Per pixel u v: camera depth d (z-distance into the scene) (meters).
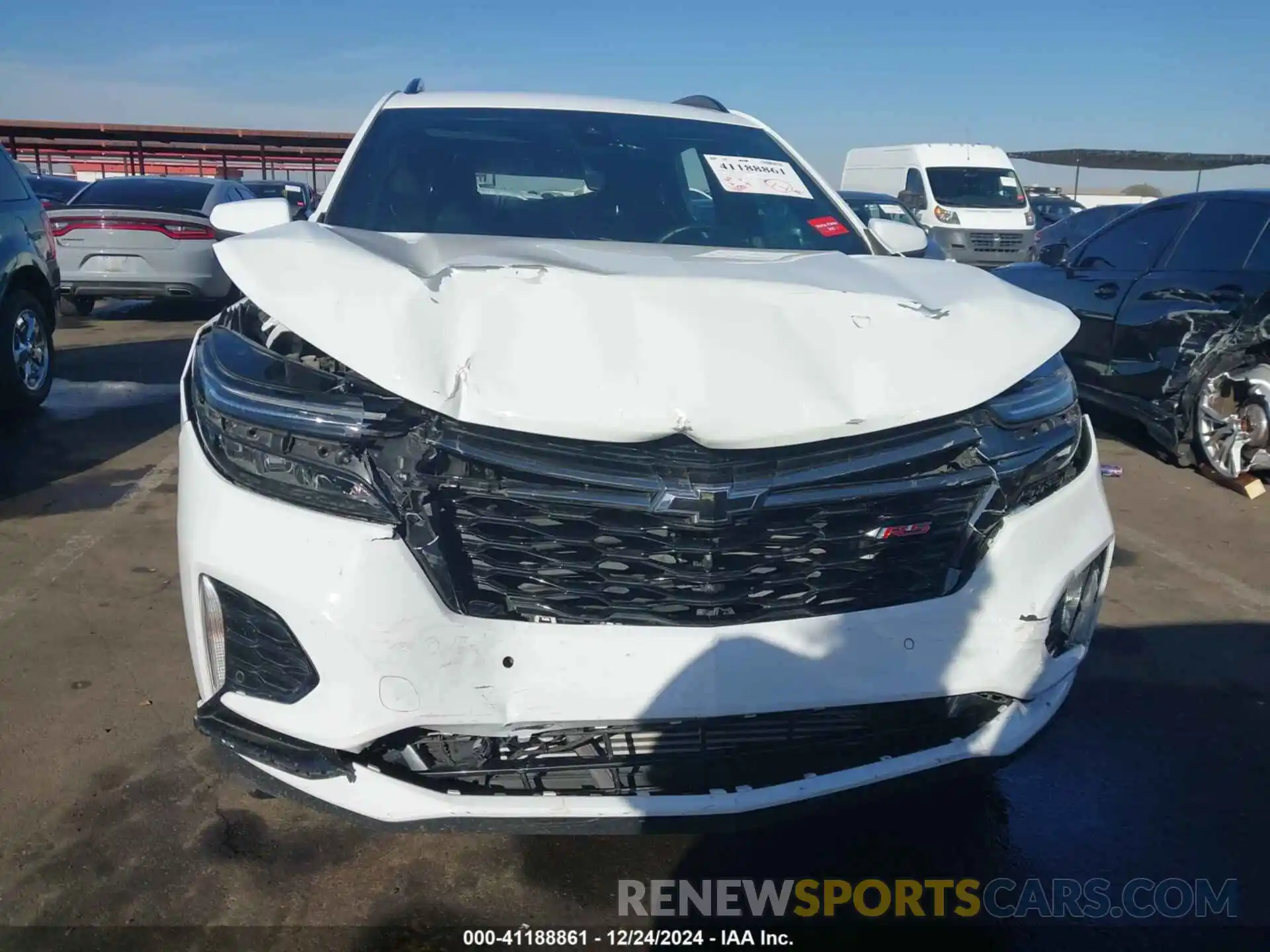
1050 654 2.54
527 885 2.65
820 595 2.33
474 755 2.26
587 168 3.72
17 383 6.77
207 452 2.39
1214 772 3.25
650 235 3.52
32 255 6.87
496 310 2.40
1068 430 2.62
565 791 2.26
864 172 21.50
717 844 2.85
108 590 4.24
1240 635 4.23
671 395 2.24
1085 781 3.19
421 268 2.67
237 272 2.51
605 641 2.21
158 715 3.31
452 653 2.19
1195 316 6.27
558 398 2.22
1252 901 2.69
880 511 2.36
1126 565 4.99
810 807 2.32
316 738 2.22
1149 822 3.00
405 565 2.19
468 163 3.66
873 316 2.55
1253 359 6.13
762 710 2.25
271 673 2.27
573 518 2.23
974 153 19.11
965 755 2.42
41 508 5.21
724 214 3.67
